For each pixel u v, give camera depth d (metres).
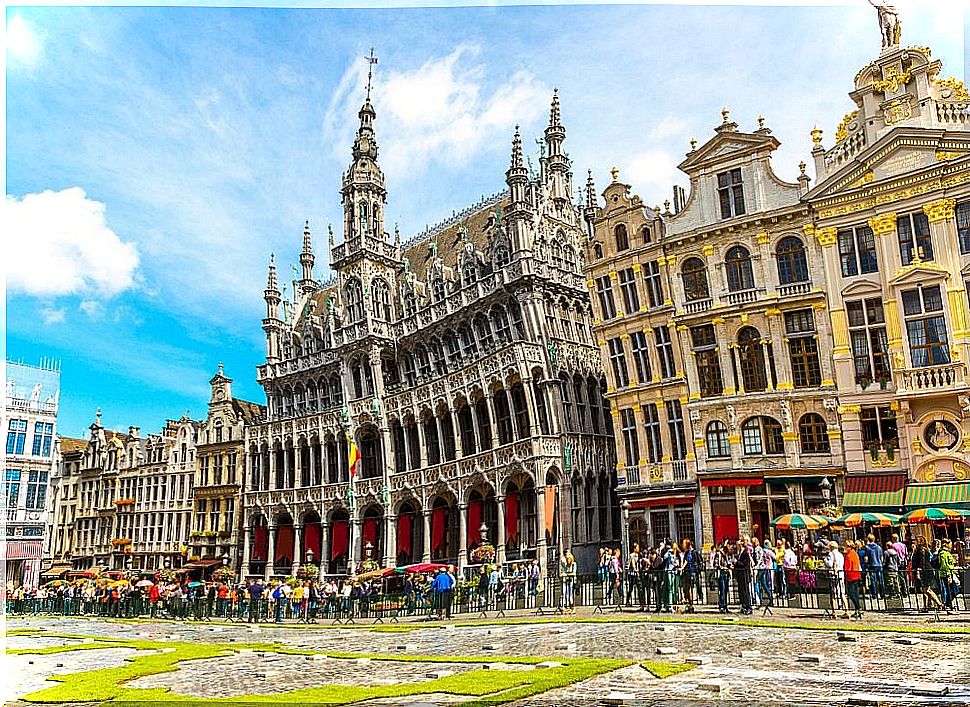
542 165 57.59
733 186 40.16
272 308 72.56
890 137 34.94
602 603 32.38
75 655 23.09
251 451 71.25
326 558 62.03
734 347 39.41
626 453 43.81
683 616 25.53
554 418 46.31
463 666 17.45
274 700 13.53
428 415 55.75
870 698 12.30
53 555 86.38
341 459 62.72
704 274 40.91
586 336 51.59
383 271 64.06
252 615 38.56
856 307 36.09
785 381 37.78
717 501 39.25
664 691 13.30
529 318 48.12
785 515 34.28
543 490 44.75
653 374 42.34
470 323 53.38
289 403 69.94
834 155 37.12
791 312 38.09
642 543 41.91
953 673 14.23
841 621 22.59
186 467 78.56
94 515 85.06
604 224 45.12
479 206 61.59
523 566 44.09
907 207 34.66
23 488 66.06
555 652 19.20
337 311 65.88
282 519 67.25
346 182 65.75
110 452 85.62
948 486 32.66
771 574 26.70
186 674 18.11
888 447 34.56
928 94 34.62
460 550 50.59
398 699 13.38
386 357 61.59
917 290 34.25
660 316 42.03
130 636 30.81
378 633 27.84
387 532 56.72
